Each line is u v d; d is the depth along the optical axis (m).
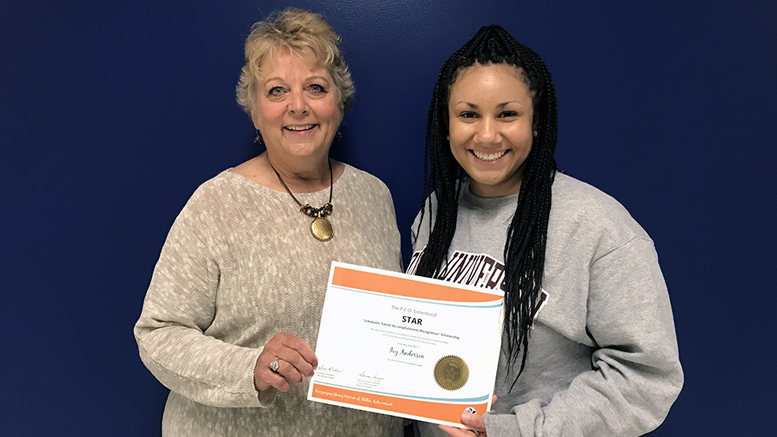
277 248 1.17
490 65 1.01
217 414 1.18
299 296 1.16
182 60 1.48
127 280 1.53
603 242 0.99
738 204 1.49
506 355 1.07
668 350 0.96
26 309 1.53
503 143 1.03
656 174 1.49
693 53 1.46
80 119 1.50
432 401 1.05
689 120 1.47
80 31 1.47
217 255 1.15
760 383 1.53
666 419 1.55
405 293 1.07
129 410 1.56
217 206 1.18
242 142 1.50
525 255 1.03
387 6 1.48
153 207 1.51
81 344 1.54
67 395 1.55
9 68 1.48
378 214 1.35
